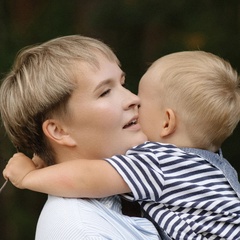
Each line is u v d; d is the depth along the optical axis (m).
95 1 8.03
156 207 3.34
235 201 3.38
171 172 3.35
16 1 7.99
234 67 7.65
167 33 7.91
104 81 3.33
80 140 3.37
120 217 3.20
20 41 7.55
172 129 3.59
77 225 3.09
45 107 3.36
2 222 7.79
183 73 3.62
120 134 3.37
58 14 7.86
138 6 7.89
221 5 7.85
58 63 3.36
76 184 3.23
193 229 3.29
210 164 3.46
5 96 3.50
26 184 3.32
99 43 3.47
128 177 3.25
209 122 3.57
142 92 3.71
